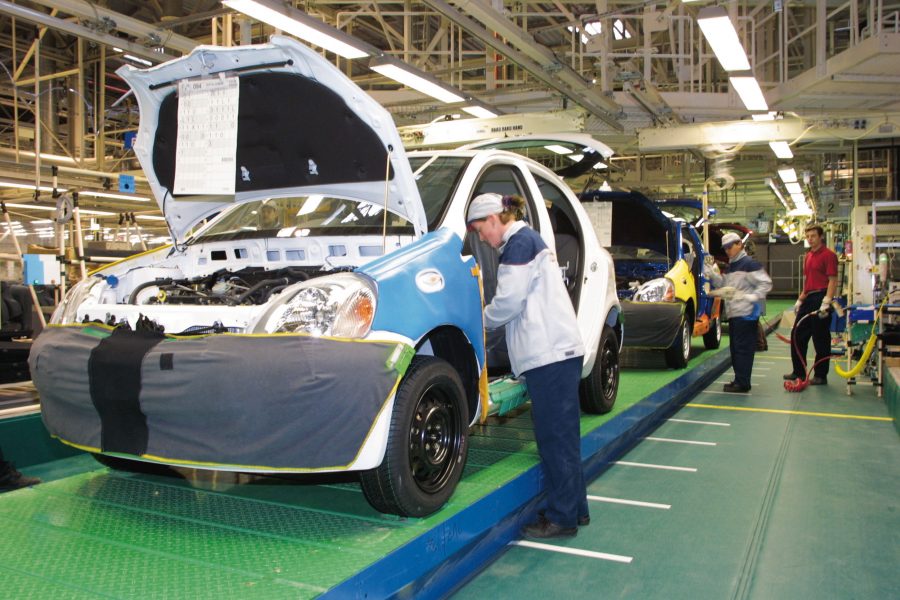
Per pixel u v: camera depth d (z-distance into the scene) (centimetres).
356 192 324
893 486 439
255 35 992
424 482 291
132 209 1241
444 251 310
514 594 289
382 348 258
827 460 501
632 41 1247
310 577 226
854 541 349
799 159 1560
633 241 904
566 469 337
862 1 1124
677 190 1795
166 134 339
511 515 351
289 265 342
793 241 2189
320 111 296
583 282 461
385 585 244
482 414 330
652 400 577
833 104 1086
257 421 248
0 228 1141
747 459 504
